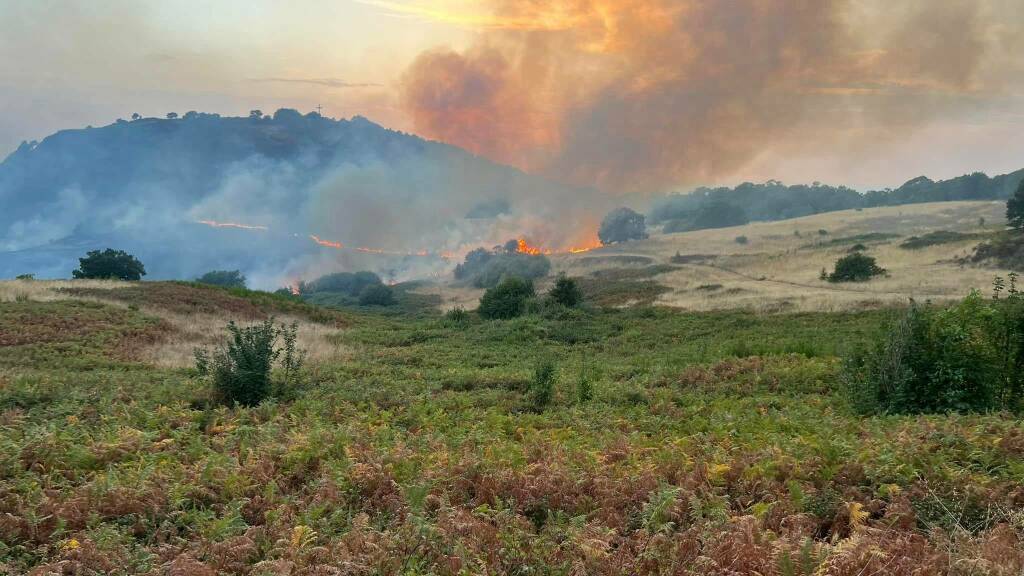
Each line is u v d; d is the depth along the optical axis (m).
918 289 53.44
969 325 13.98
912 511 6.63
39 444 9.55
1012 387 13.74
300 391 16.80
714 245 143.50
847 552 5.22
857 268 66.25
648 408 15.73
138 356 25.98
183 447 10.52
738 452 9.23
